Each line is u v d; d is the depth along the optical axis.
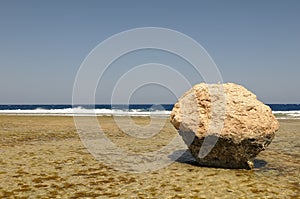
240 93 13.01
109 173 12.07
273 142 20.98
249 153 12.50
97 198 9.02
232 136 12.09
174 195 9.38
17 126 29.47
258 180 11.16
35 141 20.11
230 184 10.62
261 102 13.00
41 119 38.78
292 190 9.93
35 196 9.09
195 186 10.36
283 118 46.38
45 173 11.81
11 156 14.83
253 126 12.11
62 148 17.56
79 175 11.65
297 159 15.03
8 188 9.82
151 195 9.37
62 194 9.34
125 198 9.05
